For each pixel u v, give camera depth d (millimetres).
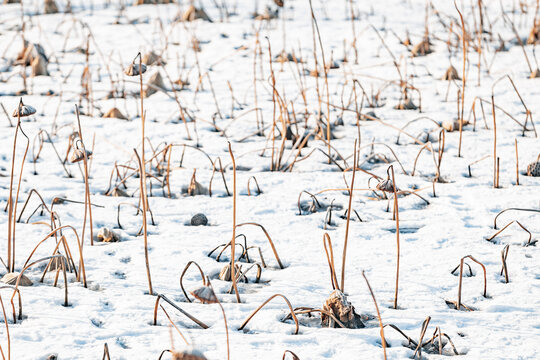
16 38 11352
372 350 3066
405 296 3691
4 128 7121
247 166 6230
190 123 7516
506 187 5594
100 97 8477
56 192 5449
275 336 3180
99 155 6484
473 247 4379
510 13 13320
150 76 8789
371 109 7914
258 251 4332
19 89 8680
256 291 3756
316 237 4574
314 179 5816
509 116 7250
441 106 8008
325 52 10641
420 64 9969
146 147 6699
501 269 4023
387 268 4074
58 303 3512
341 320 3359
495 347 3107
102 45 11039
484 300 3662
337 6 14164
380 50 10758
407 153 6484
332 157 6398
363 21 12680
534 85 8758
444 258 4223
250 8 13922
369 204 5262
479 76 8812
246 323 3279
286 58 10125
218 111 7586
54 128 7168
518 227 4730
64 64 10000
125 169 6102
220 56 10445
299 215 5031
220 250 4340
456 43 11078
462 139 6848
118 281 3826
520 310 3520
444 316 3436
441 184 5641
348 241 4496
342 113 7395
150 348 3045
